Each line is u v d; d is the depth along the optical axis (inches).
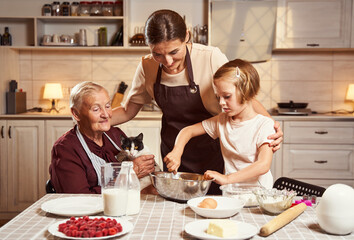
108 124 66.9
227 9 157.6
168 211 51.2
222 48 159.6
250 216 49.4
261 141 62.9
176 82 75.5
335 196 42.8
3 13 166.7
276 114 158.9
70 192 63.2
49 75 170.6
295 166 149.1
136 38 159.9
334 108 169.5
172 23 59.4
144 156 67.6
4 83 155.3
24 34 167.9
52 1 166.9
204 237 39.9
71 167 64.2
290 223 46.7
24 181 152.3
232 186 56.1
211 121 70.6
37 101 171.0
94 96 64.6
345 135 147.4
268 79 169.6
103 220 44.1
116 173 48.8
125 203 48.6
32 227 44.6
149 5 166.7
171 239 41.1
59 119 150.0
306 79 169.2
